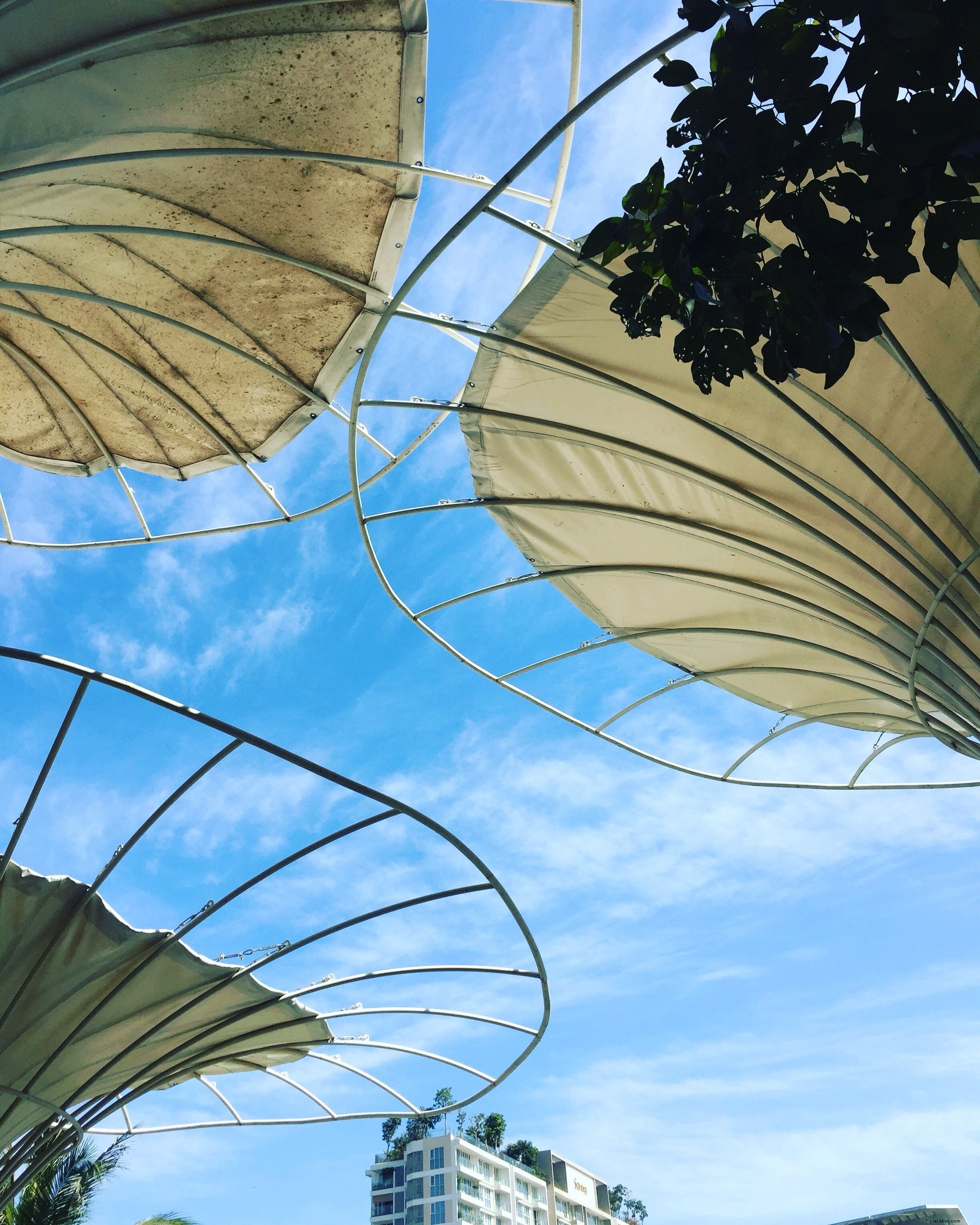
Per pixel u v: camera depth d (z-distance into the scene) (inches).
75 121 454.6
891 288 483.5
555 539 693.9
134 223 566.3
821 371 215.3
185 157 480.1
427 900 570.6
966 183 201.2
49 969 537.6
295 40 471.5
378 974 622.2
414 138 532.7
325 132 526.0
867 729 784.9
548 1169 4638.3
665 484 609.3
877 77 200.4
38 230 497.4
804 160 208.7
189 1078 661.9
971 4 195.2
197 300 636.1
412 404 558.3
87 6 406.3
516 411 600.4
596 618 759.1
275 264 611.8
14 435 746.8
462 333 566.6
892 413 526.9
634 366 551.5
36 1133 605.9
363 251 599.2
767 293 217.5
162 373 690.2
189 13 429.7
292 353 671.8
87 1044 579.8
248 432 733.9
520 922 573.3
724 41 209.9
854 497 566.9
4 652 450.3
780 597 631.8
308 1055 692.1
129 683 467.5
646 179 231.9
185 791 507.8
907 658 583.2
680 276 218.1
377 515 631.2
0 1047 544.4
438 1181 3907.5
